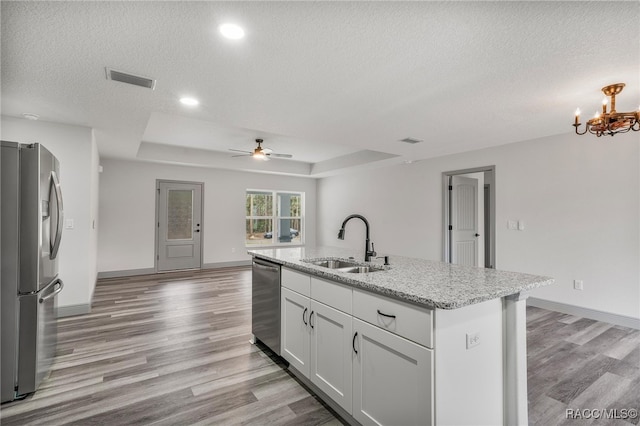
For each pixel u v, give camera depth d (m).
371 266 2.41
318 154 6.71
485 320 1.59
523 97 2.76
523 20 1.69
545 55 2.05
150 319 3.64
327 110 3.13
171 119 4.31
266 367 2.53
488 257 6.15
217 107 3.05
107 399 2.08
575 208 3.87
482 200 6.19
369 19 1.69
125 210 6.17
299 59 2.12
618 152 3.55
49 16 1.66
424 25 1.74
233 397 2.12
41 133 3.45
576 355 2.75
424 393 1.38
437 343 1.37
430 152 5.11
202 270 6.80
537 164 4.21
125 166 6.18
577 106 2.98
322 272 1.99
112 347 2.88
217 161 6.60
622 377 2.38
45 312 2.25
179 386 2.24
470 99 2.82
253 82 2.48
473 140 4.31
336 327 1.91
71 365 2.53
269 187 7.93
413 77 2.39
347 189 7.66
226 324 3.50
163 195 6.57
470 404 1.51
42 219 2.15
